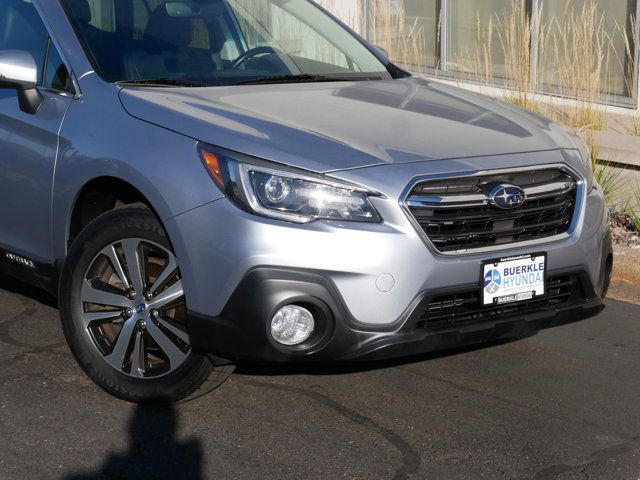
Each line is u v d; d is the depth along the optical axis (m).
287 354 3.80
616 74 8.88
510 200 4.03
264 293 3.72
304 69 5.12
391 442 3.97
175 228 3.88
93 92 4.41
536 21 8.89
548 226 4.19
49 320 5.13
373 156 3.93
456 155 4.04
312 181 3.79
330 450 3.90
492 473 3.75
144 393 4.15
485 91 8.80
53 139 4.41
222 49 4.97
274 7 5.38
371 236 3.77
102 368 4.23
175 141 3.99
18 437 3.93
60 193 4.37
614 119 8.33
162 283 4.05
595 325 5.35
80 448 3.87
